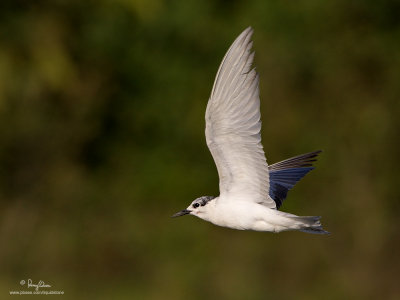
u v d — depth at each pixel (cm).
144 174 1645
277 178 976
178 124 1684
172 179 1620
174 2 1742
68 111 1697
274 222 808
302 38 1650
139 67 1730
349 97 1616
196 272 1388
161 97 1712
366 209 1483
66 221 1588
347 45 1652
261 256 1394
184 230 1463
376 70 1644
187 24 1717
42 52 1686
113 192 1639
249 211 810
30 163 1656
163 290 1376
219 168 808
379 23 1681
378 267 1417
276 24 1656
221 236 1434
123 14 1736
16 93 1672
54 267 1470
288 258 1390
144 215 1578
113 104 1731
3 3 1698
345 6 1666
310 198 1523
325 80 1627
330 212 1491
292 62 1616
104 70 1728
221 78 766
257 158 791
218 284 1367
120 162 1691
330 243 1429
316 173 1538
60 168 1662
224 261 1396
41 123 1667
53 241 1516
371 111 1585
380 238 1450
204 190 1617
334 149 1562
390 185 1528
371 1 1667
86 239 1516
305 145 1564
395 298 1364
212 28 1723
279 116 1581
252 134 777
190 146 1661
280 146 1568
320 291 1363
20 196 1623
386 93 1622
